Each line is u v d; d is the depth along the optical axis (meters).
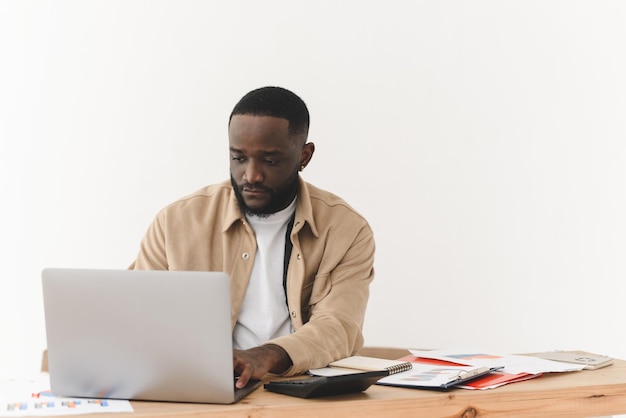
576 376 1.69
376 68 3.39
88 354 1.44
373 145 3.40
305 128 1.95
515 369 1.68
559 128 3.50
